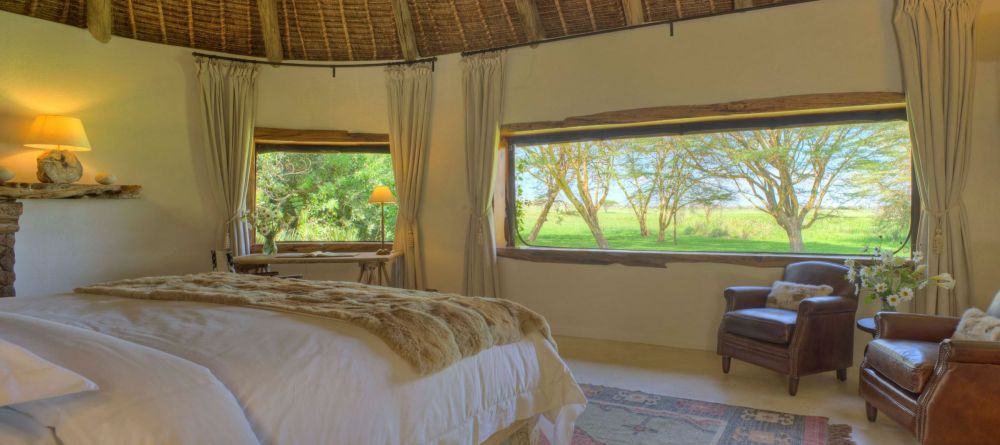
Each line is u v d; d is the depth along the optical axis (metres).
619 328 5.11
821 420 3.01
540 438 2.84
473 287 5.52
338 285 2.86
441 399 1.86
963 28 3.93
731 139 5.29
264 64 5.80
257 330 1.75
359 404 1.56
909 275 3.54
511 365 2.28
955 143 3.94
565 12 5.17
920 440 2.47
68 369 1.24
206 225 5.63
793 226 5.05
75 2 5.04
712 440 2.74
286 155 6.15
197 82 5.59
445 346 1.90
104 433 1.08
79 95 5.10
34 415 1.08
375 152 6.14
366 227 6.28
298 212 6.18
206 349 1.55
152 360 1.33
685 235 5.47
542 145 5.82
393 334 1.82
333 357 1.62
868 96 4.25
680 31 4.83
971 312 2.92
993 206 3.94
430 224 5.84
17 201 4.60
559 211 5.87
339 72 5.91
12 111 4.81
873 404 2.92
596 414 3.10
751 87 4.60
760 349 3.67
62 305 2.24
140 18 5.30
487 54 5.48
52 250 4.95
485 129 5.47
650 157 5.59
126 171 5.30
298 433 1.39
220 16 5.54
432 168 5.82
